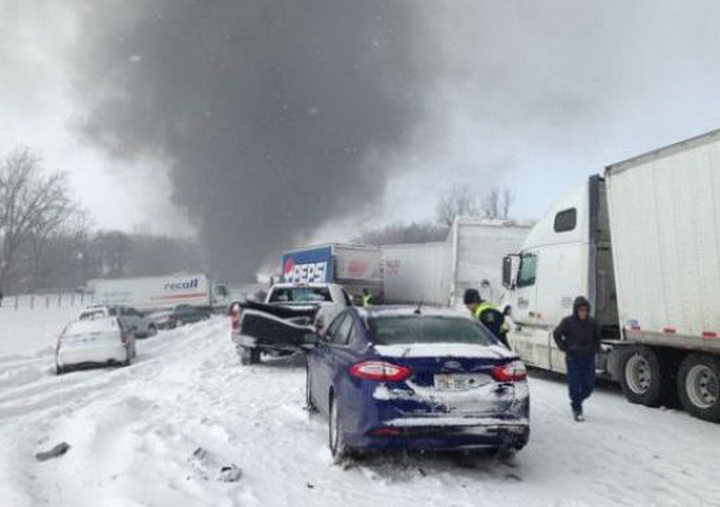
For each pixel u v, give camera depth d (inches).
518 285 573.0
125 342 682.2
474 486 241.1
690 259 381.4
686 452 298.5
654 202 409.1
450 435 243.1
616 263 443.8
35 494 211.0
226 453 275.7
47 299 2338.8
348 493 230.1
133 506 196.7
